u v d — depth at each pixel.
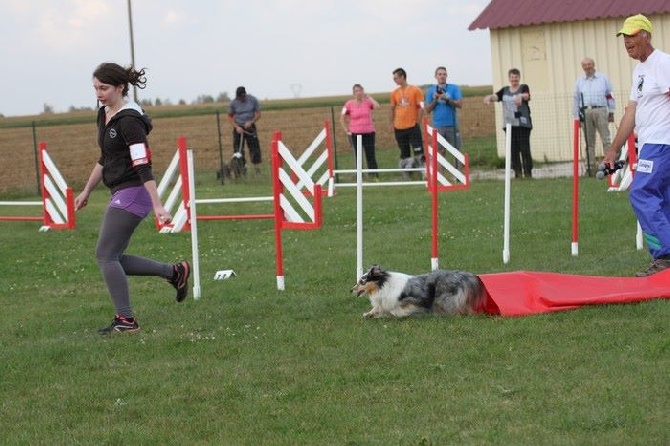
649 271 9.79
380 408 6.45
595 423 5.82
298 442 5.89
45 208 18.42
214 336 8.79
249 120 26.14
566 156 25.64
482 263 11.88
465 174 20.78
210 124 61.53
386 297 8.94
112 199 8.93
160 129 57.56
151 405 6.84
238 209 20.12
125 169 8.80
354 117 24.20
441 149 22.81
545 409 6.17
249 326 9.10
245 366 7.69
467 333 8.22
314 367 7.53
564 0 25.55
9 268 14.25
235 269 12.78
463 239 13.96
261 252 14.05
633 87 9.88
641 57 9.73
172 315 9.90
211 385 7.23
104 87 8.67
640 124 9.82
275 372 7.47
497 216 16.05
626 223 14.40
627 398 6.24
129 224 8.92
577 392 6.45
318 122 53.69
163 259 14.25
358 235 10.80
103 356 8.28
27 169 37.19
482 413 6.18
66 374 7.82
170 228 16.80
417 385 6.89
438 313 8.90
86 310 10.69
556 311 8.72
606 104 21.12
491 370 7.12
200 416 6.55
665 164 9.67
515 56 26.09
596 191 18.53
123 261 9.30
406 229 15.49
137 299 11.04
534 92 25.92
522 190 19.66
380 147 37.19
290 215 15.23
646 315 8.36
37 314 10.72
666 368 6.81
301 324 9.09
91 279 13.05
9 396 7.32
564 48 25.41
